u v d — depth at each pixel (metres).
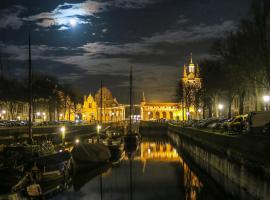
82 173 61.94
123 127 160.00
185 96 159.12
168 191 47.03
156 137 168.62
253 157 34.22
